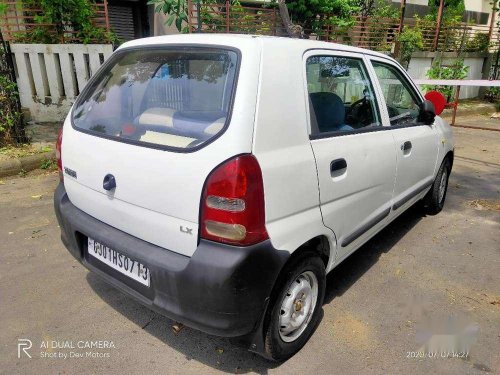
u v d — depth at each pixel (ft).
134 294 7.50
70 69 24.06
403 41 36.88
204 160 6.49
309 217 7.70
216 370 7.82
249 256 6.45
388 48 36.24
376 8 38.45
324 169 7.95
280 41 7.59
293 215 7.35
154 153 6.98
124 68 8.73
